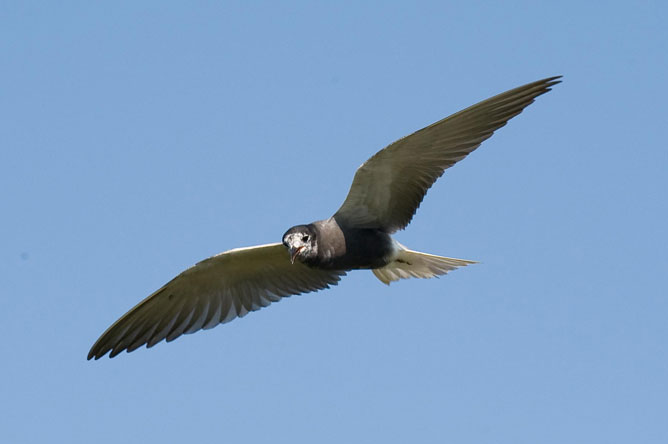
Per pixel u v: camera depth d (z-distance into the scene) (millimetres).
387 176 15430
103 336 16969
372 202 15703
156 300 17047
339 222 15812
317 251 15539
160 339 17328
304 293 17391
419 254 16172
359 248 15727
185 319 17344
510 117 15305
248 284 17266
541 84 15211
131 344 17250
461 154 15461
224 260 16578
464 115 14984
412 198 15711
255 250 16422
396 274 16797
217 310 17297
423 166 15492
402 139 14852
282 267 17141
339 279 17406
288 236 15422
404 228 15922
